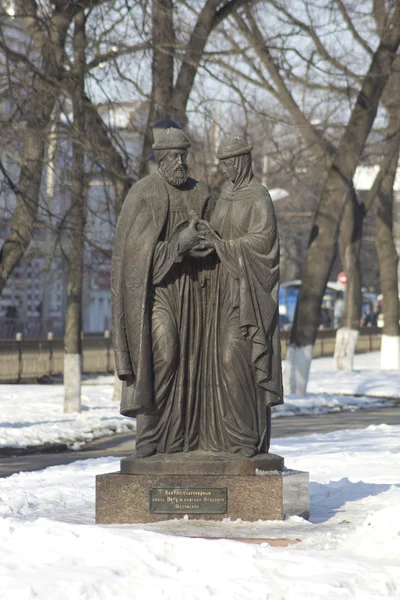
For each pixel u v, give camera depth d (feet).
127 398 34.30
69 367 96.43
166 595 23.04
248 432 33.88
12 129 84.12
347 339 151.02
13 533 28.27
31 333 237.25
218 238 34.27
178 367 34.42
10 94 80.48
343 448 60.44
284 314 258.16
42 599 22.86
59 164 95.09
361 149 109.09
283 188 163.63
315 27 101.81
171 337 34.14
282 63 103.65
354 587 23.97
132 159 92.94
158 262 34.27
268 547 27.58
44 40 85.30
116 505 33.27
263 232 33.96
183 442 34.42
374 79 107.65
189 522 32.53
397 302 155.94
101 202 102.12
